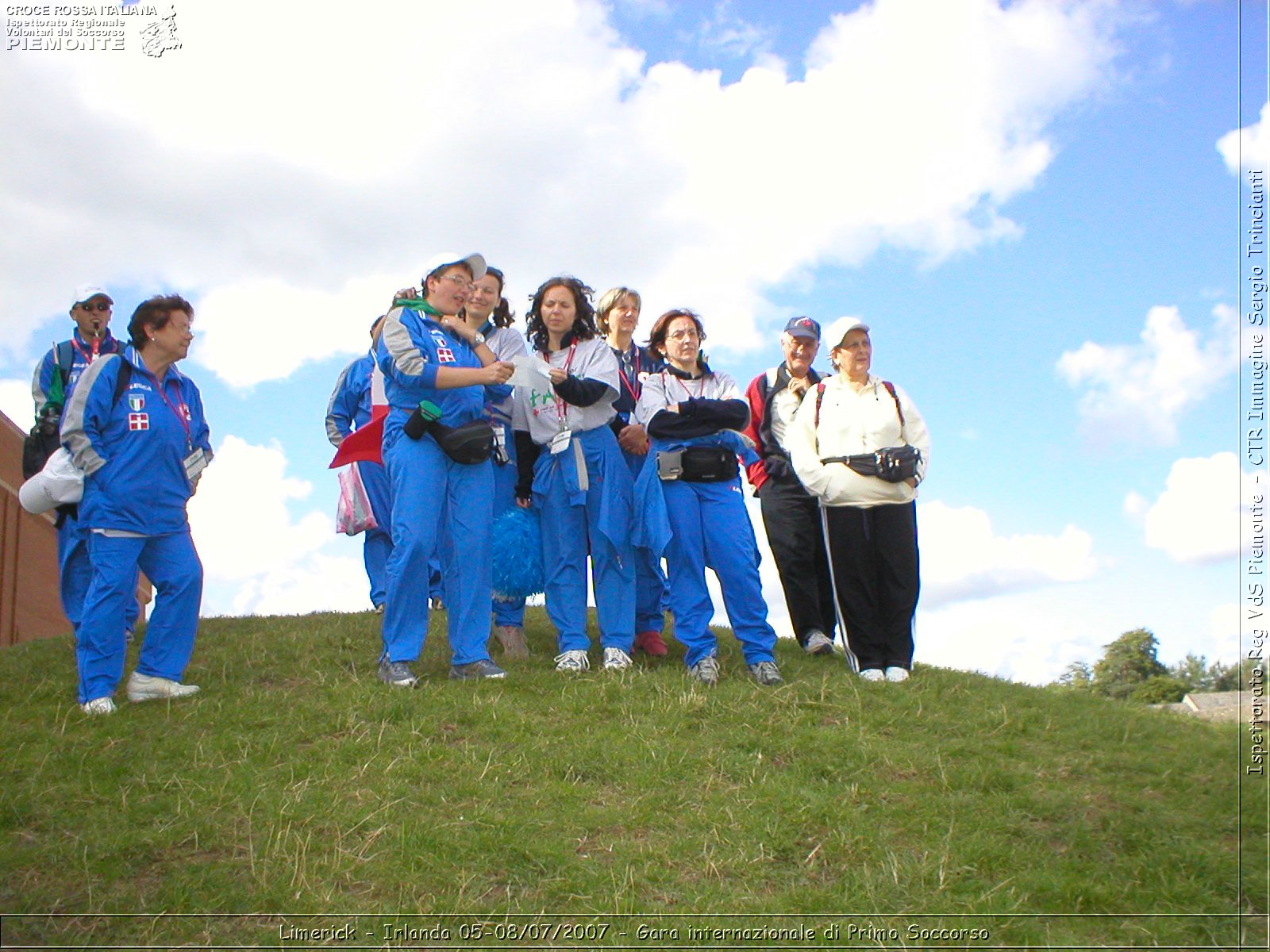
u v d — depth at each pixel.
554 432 7.43
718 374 7.69
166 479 6.68
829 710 6.58
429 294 7.22
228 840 4.86
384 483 9.20
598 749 5.89
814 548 8.17
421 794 5.36
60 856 4.68
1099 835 5.11
